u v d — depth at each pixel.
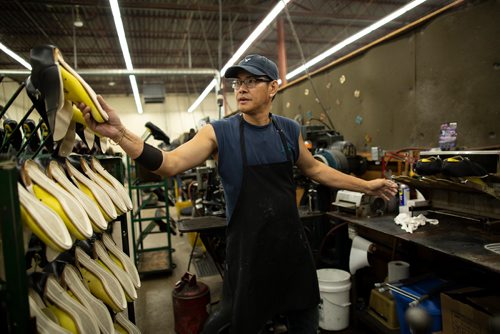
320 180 1.53
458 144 2.32
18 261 0.77
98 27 6.12
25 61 5.27
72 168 1.21
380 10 6.02
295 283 1.33
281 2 3.68
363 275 2.50
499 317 1.17
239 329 1.21
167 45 7.30
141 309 2.65
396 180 2.04
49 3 4.74
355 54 3.29
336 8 5.96
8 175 0.75
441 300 1.56
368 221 1.93
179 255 3.90
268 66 1.26
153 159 1.06
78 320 1.02
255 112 1.30
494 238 1.49
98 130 0.96
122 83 10.03
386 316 1.98
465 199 1.86
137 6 4.86
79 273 1.23
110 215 1.22
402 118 2.80
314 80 4.05
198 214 3.58
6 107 1.14
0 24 5.75
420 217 1.80
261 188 1.25
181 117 11.70
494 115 2.09
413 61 2.66
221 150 1.25
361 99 3.28
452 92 2.35
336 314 2.17
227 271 1.30
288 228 1.29
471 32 2.20
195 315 2.23
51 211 0.87
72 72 0.90
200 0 5.25
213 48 7.57
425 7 5.77
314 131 3.23
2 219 0.75
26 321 0.78
